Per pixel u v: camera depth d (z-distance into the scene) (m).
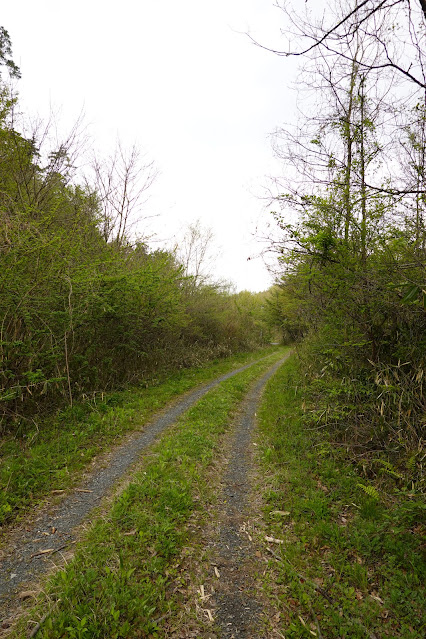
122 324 10.42
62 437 5.97
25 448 5.55
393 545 3.23
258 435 6.82
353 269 5.80
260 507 4.20
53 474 4.79
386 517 3.61
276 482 4.66
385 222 5.72
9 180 9.14
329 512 3.90
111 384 9.75
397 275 4.98
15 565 3.10
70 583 2.74
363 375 5.96
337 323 6.54
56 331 7.82
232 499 4.39
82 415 7.06
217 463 5.43
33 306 7.06
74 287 7.76
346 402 5.93
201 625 2.53
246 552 3.39
